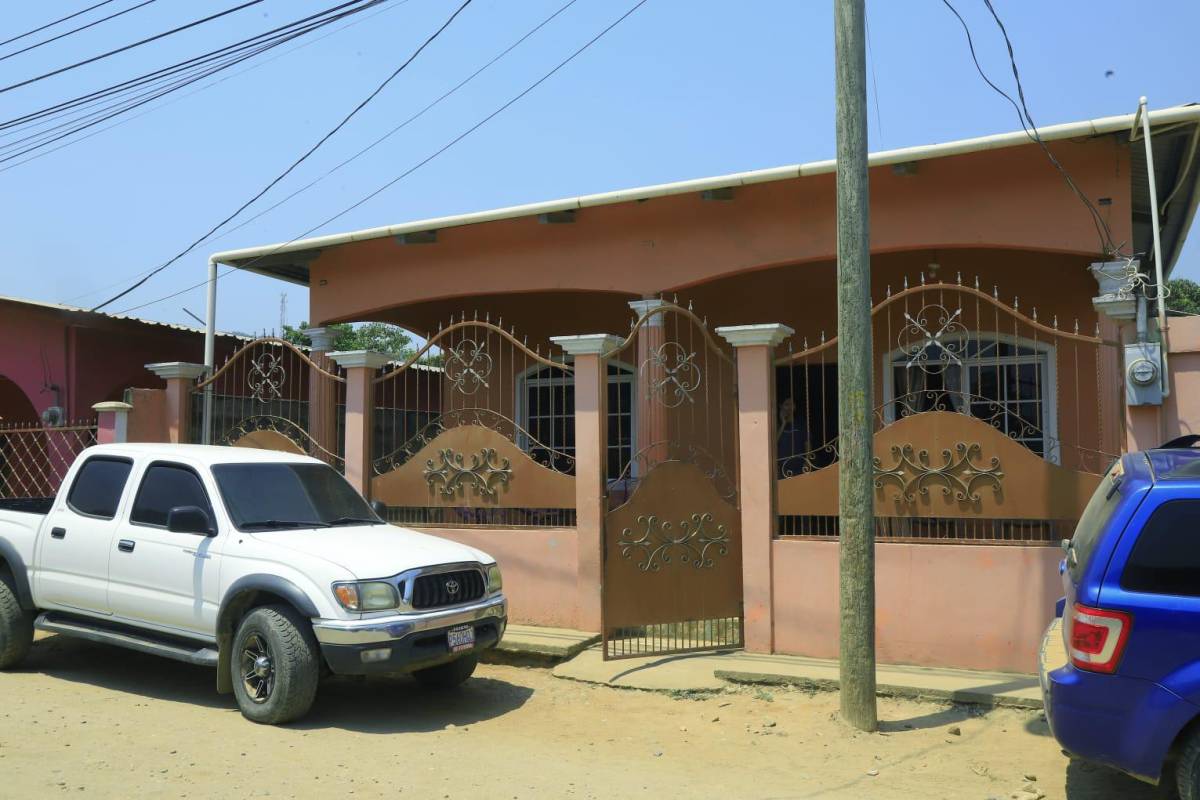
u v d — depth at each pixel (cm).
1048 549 678
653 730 617
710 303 1180
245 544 634
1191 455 485
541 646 769
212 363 1216
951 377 1056
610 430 1277
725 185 950
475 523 890
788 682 683
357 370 918
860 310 614
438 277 1165
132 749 546
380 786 495
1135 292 680
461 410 907
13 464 1232
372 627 589
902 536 733
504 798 484
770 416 766
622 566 755
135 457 719
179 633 652
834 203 966
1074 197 873
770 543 757
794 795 500
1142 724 415
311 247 1165
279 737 579
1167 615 416
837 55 626
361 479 909
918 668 701
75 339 1324
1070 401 1006
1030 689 639
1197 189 938
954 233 912
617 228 1066
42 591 725
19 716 614
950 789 509
